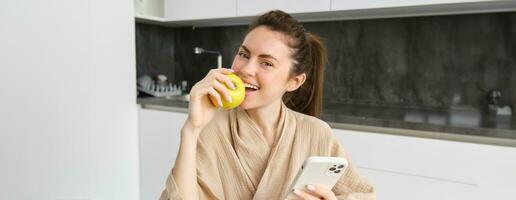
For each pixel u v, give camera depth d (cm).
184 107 198
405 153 145
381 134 151
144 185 221
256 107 72
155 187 216
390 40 196
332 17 203
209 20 221
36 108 167
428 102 190
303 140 75
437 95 188
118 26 198
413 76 192
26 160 166
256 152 73
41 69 167
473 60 177
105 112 197
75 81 181
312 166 58
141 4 215
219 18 206
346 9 169
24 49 160
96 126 194
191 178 66
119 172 210
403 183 147
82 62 183
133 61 210
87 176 192
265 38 69
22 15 158
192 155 67
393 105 199
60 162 180
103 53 192
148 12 220
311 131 76
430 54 187
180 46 262
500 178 130
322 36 213
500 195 130
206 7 208
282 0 185
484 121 147
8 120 158
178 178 65
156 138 210
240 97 68
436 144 139
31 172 168
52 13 169
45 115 171
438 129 139
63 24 173
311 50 88
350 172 74
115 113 203
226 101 67
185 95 240
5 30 153
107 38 193
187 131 68
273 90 70
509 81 170
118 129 206
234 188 73
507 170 128
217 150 74
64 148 180
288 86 77
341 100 213
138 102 213
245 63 70
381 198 152
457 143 136
